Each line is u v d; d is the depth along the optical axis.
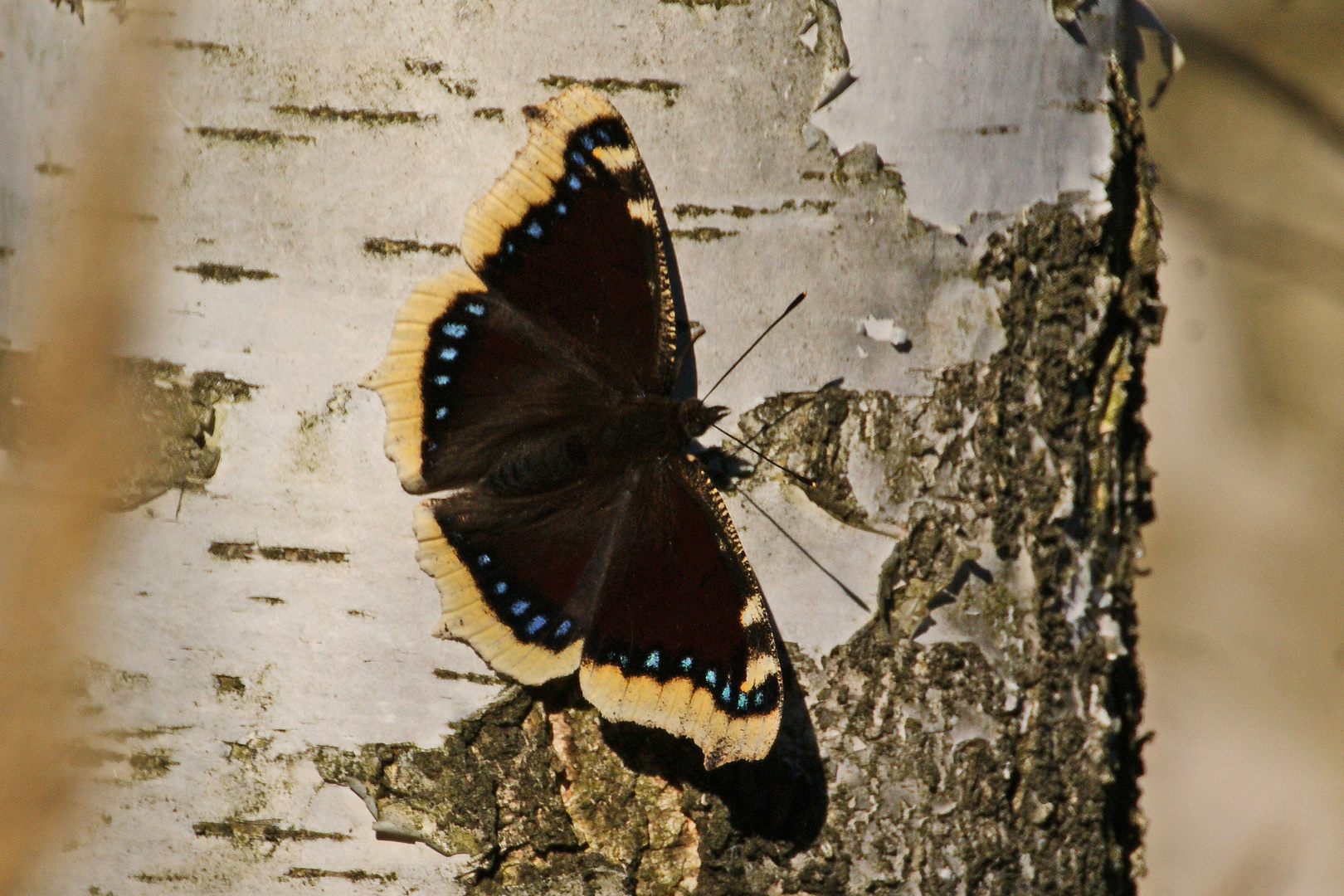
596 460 0.94
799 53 0.94
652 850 0.94
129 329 0.94
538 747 0.94
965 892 0.94
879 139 0.94
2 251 0.94
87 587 0.94
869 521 0.94
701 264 0.94
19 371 0.94
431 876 0.94
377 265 0.93
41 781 0.94
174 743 0.94
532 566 0.94
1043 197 0.94
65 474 0.94
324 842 0.94
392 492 0.94
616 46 0.93
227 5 0.93
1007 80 0.94
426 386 0.94
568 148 0.93
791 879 0.94
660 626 0.94
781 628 0.94
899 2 0.94
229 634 0.94
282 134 0.93
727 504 0.94
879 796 0.94
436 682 0.94
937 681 0.94
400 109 0.93
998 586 0.94
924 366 0.94
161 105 0.93
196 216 0.93
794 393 0.94
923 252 0.94
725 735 0.93
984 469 0.94
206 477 0.94
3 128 0.94
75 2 0.93
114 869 0.94
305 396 0.94
